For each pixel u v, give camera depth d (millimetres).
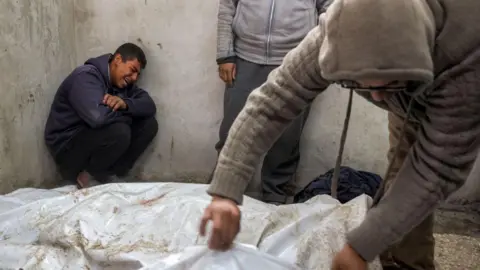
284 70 1089
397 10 821
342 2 857
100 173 2537
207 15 2586
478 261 2082
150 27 2635
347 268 1049
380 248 1022
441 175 966
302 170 2699
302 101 1093
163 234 1705
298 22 2336
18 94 2238
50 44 2482
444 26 934
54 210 1842
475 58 916
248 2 2365
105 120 2344
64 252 1623
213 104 2695
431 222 1579
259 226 1738
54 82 2555
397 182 1023
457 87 936
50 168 2543
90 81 2387
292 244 1622
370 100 1152
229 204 1104
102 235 1694
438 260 2076
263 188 2539
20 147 2271
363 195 1802
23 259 1584
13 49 2180
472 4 926
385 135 2578
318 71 1037
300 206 1832
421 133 1012
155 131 2674
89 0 2643
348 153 2641
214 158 2770
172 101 2717
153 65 2678
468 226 2402
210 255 1235
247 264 1233
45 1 2406
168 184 2113
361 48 821
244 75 2420
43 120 2473
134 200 1982
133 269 1547
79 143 2432
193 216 1766
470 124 943
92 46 2713
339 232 1601
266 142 1111
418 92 929
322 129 2625
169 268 1220
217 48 2443
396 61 810
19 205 2006
